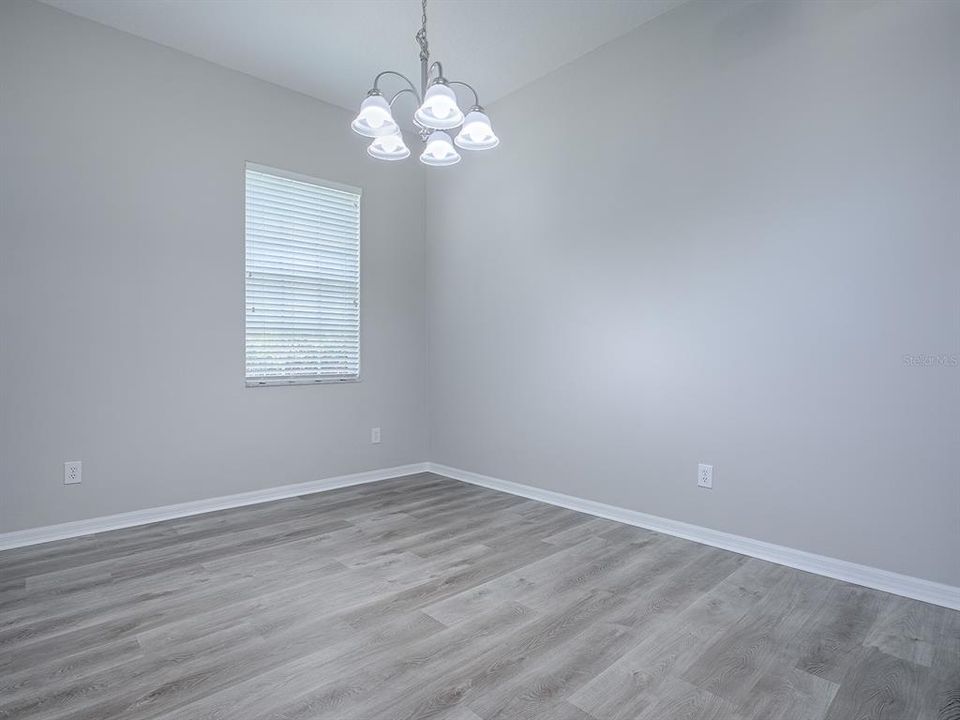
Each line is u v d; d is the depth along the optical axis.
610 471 3.31
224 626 1.99
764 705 1.57
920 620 2.05
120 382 3.12
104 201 3.06
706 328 2.86
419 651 1.83
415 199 4.54
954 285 2.13
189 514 3.37
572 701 1.58
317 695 1.60
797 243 2.53
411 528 3.13
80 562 2.60
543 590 2.30
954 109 2.12
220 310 3.49
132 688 1.63
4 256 2.78
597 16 3.03
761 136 2.64
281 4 2.89
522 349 3.84
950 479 2.15
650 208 3.09
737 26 2.72
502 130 3.96
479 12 2.97
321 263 3.98
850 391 2.39
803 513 2.54
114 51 3.09
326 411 4.00
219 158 3.47
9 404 2.80
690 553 2.74
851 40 2.37
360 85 3.75
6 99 2.78
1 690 1.61
